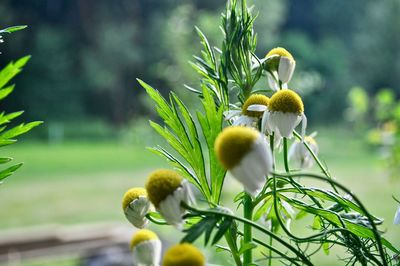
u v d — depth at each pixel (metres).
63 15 22.55
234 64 0.83
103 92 22.22
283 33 24.73
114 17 22.22
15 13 21.47
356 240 0.80
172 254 0.59
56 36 21.41
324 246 0.90
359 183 9.97
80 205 8.59
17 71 0.66
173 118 0.80
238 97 0.85
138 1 21.91
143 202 0.74
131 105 22.12
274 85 0.89
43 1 21.81
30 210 8.30
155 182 0.64
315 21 26.12
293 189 0.80
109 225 5.96
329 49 23.92
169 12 20.91
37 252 5.00
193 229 0.65
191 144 0.79
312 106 23.05
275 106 0.75
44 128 20.58
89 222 7.50
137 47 21.47
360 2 25.03
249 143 0.60
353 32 25.69
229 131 0.62
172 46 7.34
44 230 5.68
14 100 21.27
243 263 0.77
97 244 5.25
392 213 7.21
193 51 6.98
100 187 10.15
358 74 23.38
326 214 0.81
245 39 0.83
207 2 20.89
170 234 4.91
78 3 21.95
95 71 20.94
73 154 15.11
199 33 0.89
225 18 0.85
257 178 0.60
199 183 0.79
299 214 0.94
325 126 22.27
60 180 10.96
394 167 3.25
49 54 21.22
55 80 21.61
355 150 15.12
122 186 10.24
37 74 21.44
